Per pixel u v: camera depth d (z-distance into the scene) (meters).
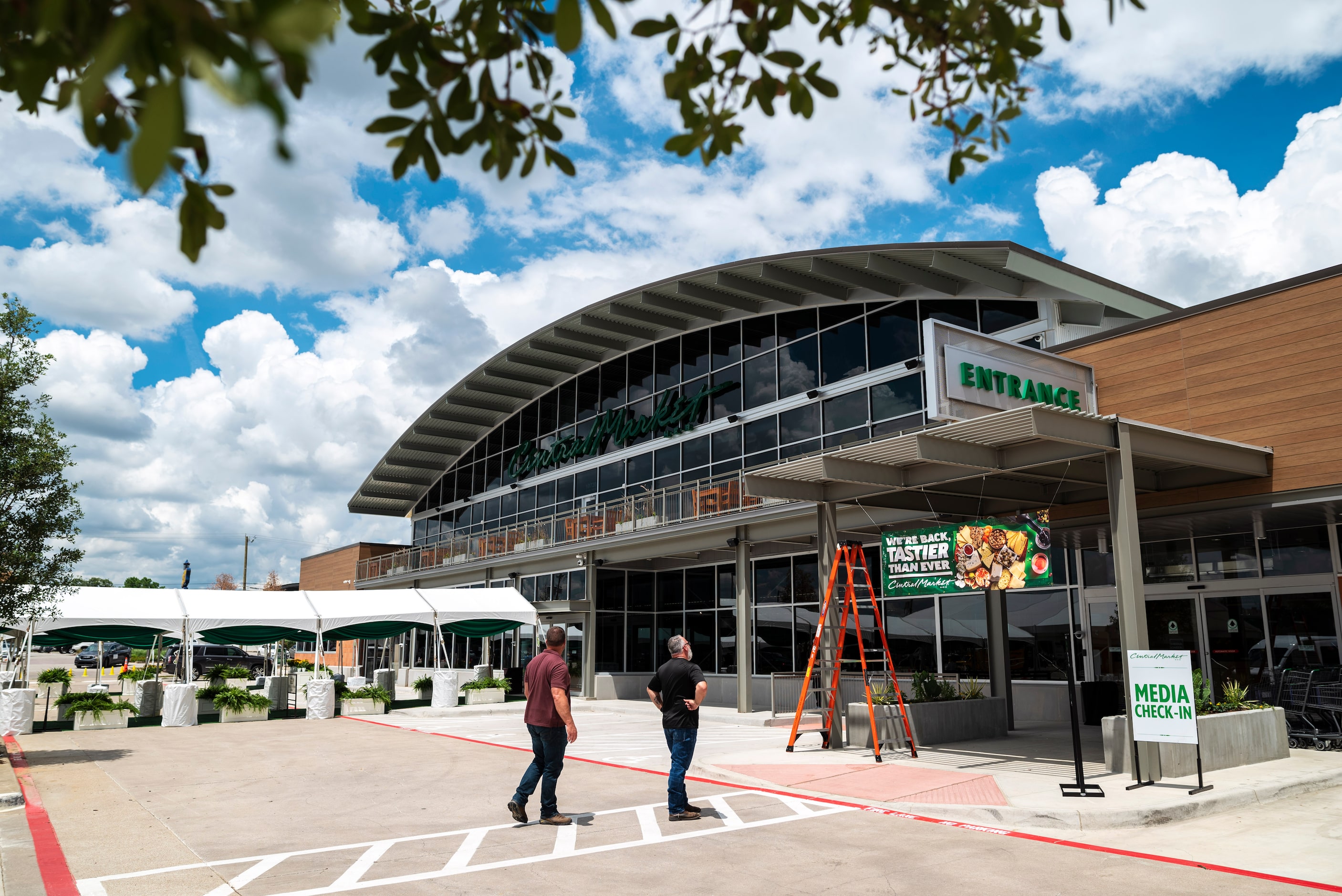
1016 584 11.52
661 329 27.98
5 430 13.10
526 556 29.45
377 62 2.31
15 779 12.23
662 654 27.45
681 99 2.66
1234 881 6.70
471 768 13.38
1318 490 12.12
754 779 11.21
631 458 28.83
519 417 35.75
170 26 1.47
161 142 1.08
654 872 7.06
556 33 1.72
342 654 47.31
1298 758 11.96
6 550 13.03
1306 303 12.51
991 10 2.39
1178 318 13.94
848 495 13.98
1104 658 17.16
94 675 42.75
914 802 9.42
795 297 23.25
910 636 20.12
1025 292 18.83
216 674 26.28
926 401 19.84
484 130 2.42
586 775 12.22
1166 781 10.11
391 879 6.93
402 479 41.94
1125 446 10.91
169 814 9.76
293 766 13.74
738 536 21.11
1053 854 7.62
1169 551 16.41
